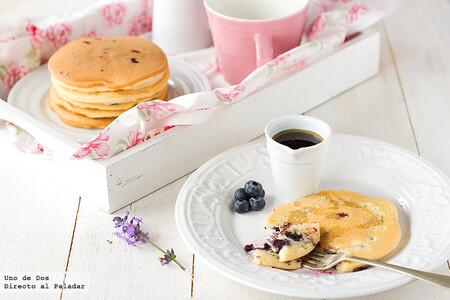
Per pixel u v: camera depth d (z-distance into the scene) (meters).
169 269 0.86
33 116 1.01
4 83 1.07
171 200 0.94
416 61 1.18
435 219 0.87
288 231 0.84
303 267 0.83
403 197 0.91
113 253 0.88
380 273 0.81
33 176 0.97
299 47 1.04
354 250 0.83
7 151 1.01
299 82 1.05
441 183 0.91
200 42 1.16
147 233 0.90
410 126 1.05
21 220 0.91
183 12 1.14
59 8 1.27
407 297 0.83
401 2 1.32
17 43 1.06
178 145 0.94
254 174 0.94
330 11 1.12
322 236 0.85
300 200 0.90
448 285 0.78
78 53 1.00
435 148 1.01
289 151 0.88
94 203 0.93
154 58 1.01
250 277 0.80
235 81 1.09
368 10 1.12
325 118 1.06
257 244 0.86
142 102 0.97
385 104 1.09
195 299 0.83
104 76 0.97
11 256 0.87
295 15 1.04
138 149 0.91
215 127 0.97
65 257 0.87
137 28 1.19
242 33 1.03
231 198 0.92
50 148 0.94
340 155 0.96
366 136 1.03
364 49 1.11
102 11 1.14
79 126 0.99
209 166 0.94
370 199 0.90
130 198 0.93
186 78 1.08
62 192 0.95
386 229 0.86
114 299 0.83
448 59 1.18
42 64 1.11
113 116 0.98
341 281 0.80
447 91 1.11
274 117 1.04
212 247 0.84
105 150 0.90
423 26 1.26
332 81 1.09
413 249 0.84
